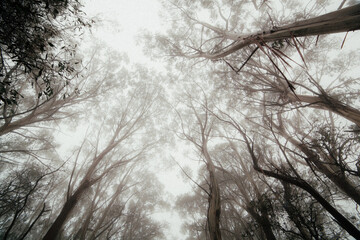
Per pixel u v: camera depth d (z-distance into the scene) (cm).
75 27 475
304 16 735
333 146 542
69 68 451
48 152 1403
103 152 1002
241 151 1274
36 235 1552
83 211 1549
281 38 362
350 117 567
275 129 912
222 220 1454
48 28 420
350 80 977
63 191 1609
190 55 957
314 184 673
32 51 366
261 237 730
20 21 344
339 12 286
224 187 1424
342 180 661
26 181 871
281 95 750
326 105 624
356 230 332
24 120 856
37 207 1248
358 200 609
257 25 941
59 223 666
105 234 1489
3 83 337
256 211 682
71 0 429
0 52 343
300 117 1009
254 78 925
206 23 942
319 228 495
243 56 914
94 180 844
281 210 627
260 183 1123
